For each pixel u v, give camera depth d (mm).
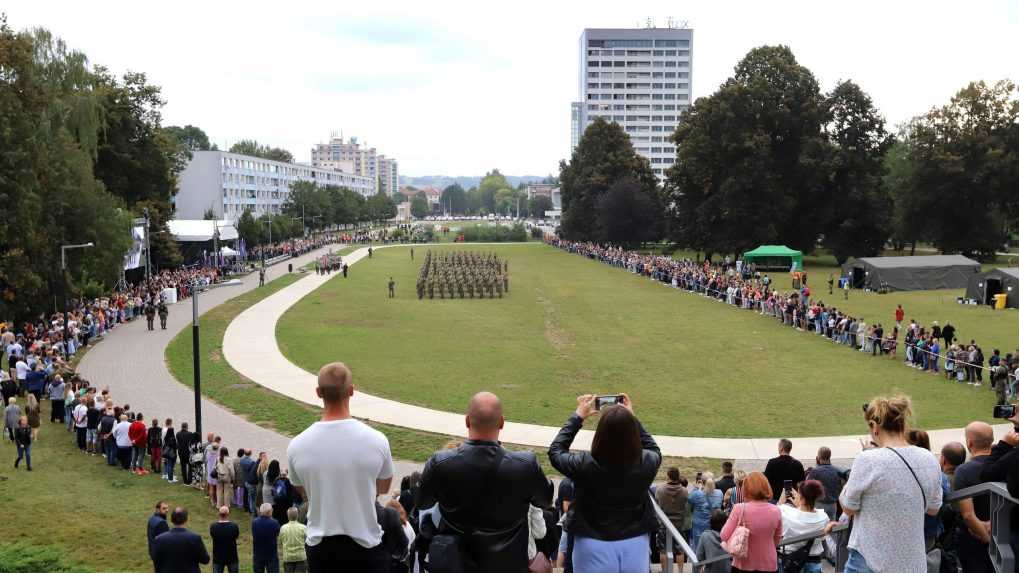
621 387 34688
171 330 50375
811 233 97312
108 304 53000
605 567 5520
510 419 29156
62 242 49406
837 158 89750
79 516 19422
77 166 52469
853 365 39562
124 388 34719
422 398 32594
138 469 24453
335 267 95875
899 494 5617
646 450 5684
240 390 34125
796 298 53125
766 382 35688
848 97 92688
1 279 41906
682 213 101188
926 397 32750
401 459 24641
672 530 6949
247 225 119250
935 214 96938
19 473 22984
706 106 95688
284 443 26875
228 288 76125
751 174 89875
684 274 74750
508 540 5355
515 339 47406
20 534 17875
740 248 93062
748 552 7391
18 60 43344
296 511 14953
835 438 26578
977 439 7395
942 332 41844
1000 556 5883
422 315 57688
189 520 20109
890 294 66938
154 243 77562
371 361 40500
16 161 42469
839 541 7617
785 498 12609
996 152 89938
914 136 98438
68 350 41406
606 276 88375
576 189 132875
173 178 86750
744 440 26406
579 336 48438
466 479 5281
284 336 48188
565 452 5734
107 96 71562
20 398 32625
